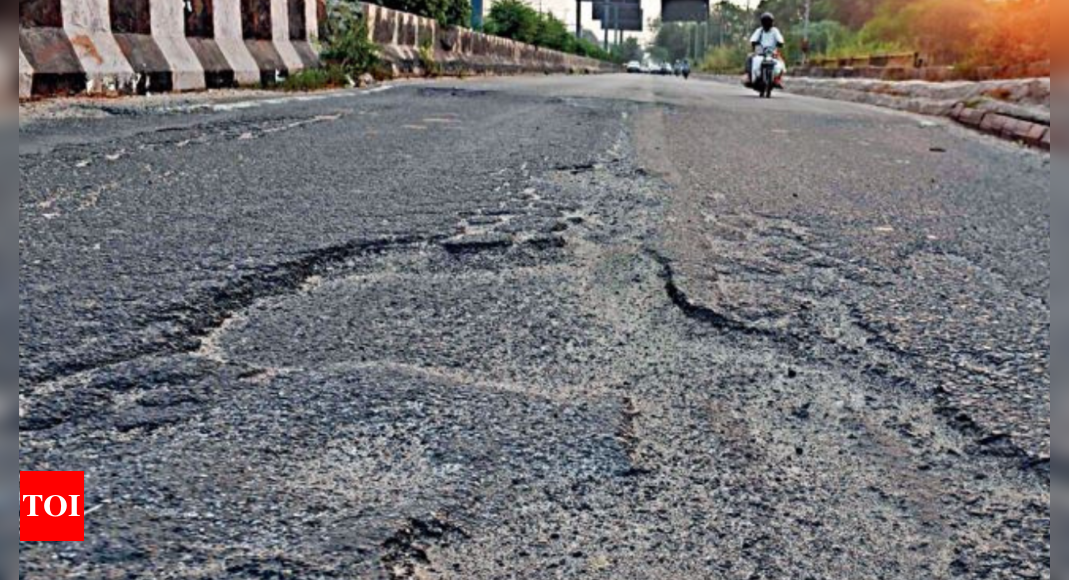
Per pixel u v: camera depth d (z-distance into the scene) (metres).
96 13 7.17
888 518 1.42
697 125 7.82
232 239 2.89
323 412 1.68
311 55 11.78
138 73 7.54
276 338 2.07
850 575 1.26
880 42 40.78
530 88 13.38
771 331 2.29
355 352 2.01
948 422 1.79
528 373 1.94
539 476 1.48
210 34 9.08
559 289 2.56
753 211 3.84
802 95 19.41
